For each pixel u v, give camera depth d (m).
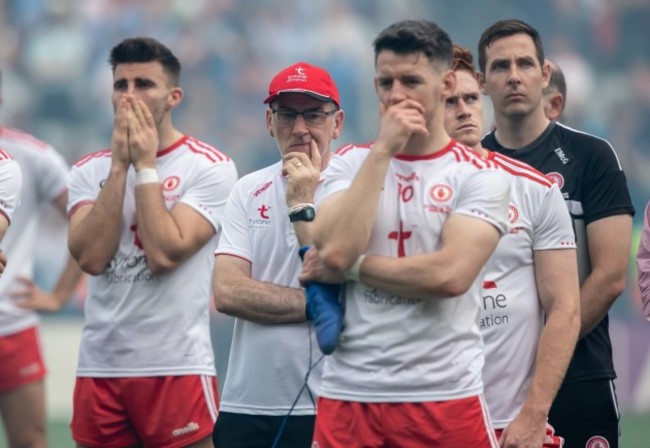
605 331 20.11
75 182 22.34
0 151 21.27
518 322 18.36
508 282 18.39
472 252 15.31
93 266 21.28
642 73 68.44
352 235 15.18
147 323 21.30
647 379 44.50
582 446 19.73
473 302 15.88
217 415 21.58
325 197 16.17
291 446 19.14
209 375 21.62
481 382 15.95
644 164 64.50
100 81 64.06
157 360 21.27
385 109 15.49
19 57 64.44
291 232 19.48
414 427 15.45
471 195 15.62
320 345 15.68
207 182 21.69
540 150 20.27
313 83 19.14
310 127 19.19
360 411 15.63
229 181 21.89
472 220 15.44
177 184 21.69
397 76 15.40
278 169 19.81
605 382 19.81
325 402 15.99
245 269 19.62
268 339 19.25
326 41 67.75
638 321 46.03
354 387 15.69
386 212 15.77
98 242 21.20
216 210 21.66
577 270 18.28
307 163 18.42
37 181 28.78
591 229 19.88
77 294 45.62
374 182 15.20
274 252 19.52
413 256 15.34
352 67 67.06
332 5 69.50
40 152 28.72
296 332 19.16
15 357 28.62
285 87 19.09
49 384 43.56
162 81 21.78
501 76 20.02
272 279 19.55
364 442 15.59
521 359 18.36
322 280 15.86
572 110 65.62
